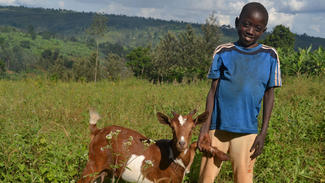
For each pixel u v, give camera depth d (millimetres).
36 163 5105
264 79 3848
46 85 16016
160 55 41375
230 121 3928
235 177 4152
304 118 7840
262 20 3746
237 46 3910
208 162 4148
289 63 18891
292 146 6652
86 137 6734
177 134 3967
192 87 16266
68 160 5113
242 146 4020
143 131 7285
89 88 15945
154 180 4340
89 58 68688
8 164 4840
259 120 7398
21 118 8312
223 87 3930
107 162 4562
